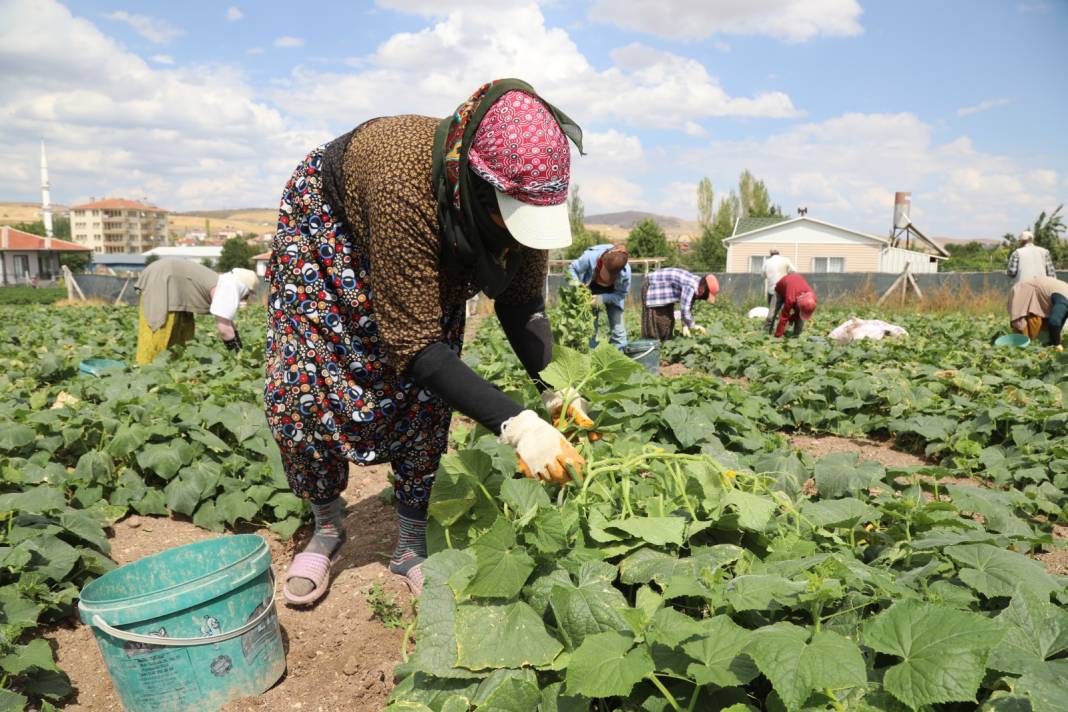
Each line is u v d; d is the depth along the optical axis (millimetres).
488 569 2031
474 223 2135
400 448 2768
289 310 2646
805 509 2611
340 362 2639
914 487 3203
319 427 2723
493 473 2596
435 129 2271
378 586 2920
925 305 19812
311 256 2574
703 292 10398
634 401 4695
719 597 1896
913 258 37312
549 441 2158
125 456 4242
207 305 7656
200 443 4285
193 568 2736
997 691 1700
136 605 2230
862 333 11273
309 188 2543
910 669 1598
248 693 2447
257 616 2463
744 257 39000
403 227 2186
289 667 2660
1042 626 1852
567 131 2240
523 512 2244
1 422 4461
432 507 2439
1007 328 12609
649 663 1663
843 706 1663
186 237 195375
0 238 74188
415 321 2268
